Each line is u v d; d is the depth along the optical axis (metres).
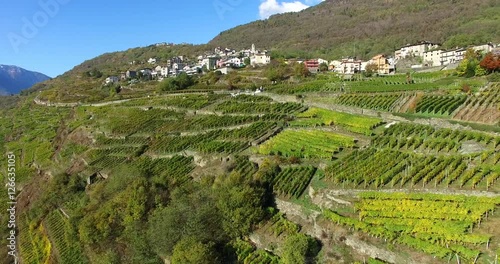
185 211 67.81
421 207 53.75
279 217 66.06
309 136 92.25
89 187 111.06
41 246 94.94
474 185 55.94
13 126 198.12
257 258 58.66
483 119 81.38
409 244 48.44
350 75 179.88
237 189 67.62
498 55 123.38
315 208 63.72
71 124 171.62
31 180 138.25
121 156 121.69
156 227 68.50
